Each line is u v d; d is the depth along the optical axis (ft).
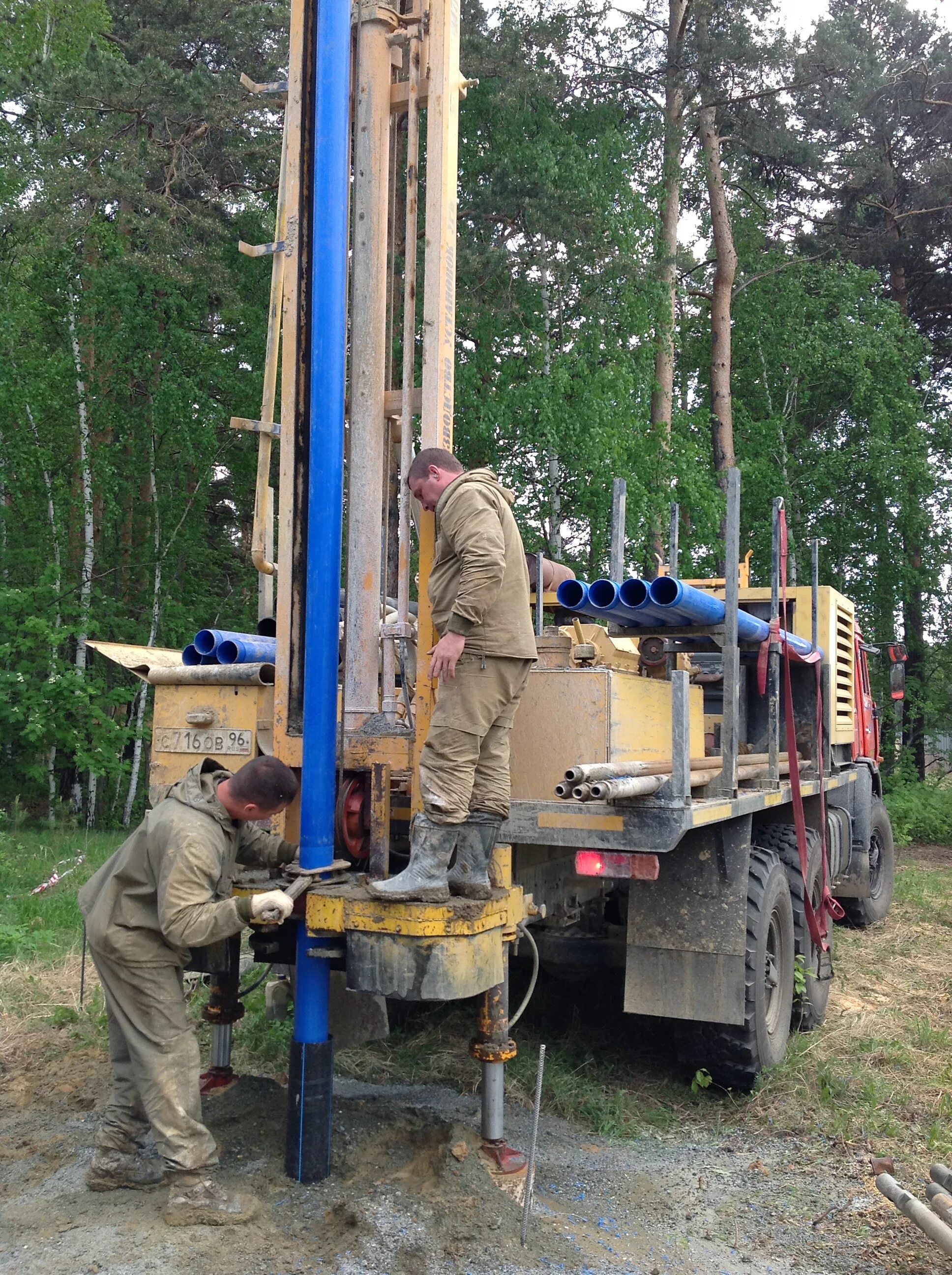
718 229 58.39
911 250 72.18
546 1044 17.37
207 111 43.65
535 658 11.21
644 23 55.57
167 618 47.29
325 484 11.51
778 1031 16.62
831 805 26.09
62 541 45.98
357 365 12.91
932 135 69.10
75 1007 18.51
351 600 12.84
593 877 14.32
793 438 67.72
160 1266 9.53
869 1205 12.25
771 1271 10.69
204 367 48.52
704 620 15.78
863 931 29.32
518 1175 11.93
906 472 62.13
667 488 48.37
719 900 14.98
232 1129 12.63
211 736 13.42
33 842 37.09
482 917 10.91
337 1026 12.96
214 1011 14.25
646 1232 11.38
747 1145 14.02
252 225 50.06
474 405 44.60
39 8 51.29
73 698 41.32
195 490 49.70
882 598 64.08
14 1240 10.19
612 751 12.67
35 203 42.91
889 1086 16.19
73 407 45.80
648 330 49.21
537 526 48.32
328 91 11.73
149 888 10.89
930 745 68.54
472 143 47.73
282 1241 10.18
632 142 54.24
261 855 12.10
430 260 12.46
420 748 11.73
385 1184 11.28
